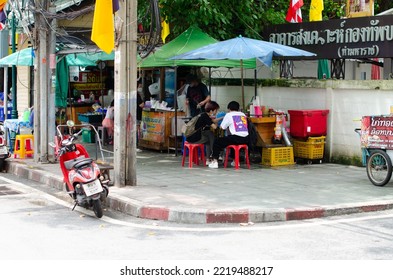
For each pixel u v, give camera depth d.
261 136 13.74
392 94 12.86
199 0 14.90
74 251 7.32
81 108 20.34
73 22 17.22
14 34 17.02
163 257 7.03
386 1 20.95
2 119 21.48
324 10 19.30
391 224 8.81
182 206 9.31
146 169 13.19
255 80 15.16
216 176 12.28
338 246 7.52
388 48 13.23
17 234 8.19
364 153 11.57
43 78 13.87
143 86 18.48
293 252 7.24
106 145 17.95
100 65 19.31
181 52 14.41
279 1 17.50
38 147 14.07
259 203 9.62
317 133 13.95
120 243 7.74
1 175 13.82
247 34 16.22
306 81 14.54
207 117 13.34
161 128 15.88
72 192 9.70
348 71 18.28
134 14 10.88
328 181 11.77
